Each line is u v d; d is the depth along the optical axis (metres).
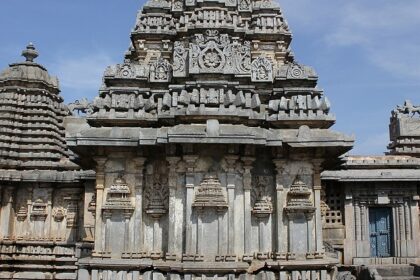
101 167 17.84
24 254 28.34
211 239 16.75
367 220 28.84
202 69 17.91
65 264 28.09
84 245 24.97
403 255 28.69
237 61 19.42
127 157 17.91
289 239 17.45
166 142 16.56
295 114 18.20
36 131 31.20
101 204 17.70
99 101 18.39
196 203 16.80
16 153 30.47
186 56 18.80
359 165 29.03
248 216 17.27
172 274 16.47
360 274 25.59
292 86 19.19
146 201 17.83
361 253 28.42
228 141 16.41
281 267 16.88
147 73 19.31
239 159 17.41
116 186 17.69
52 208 29.53
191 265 16.19
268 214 17.75
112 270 17.03
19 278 28.03
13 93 31.44
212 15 20.94
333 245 28.30
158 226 17.67
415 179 28.38
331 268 17.73
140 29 23.59
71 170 30.25
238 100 17.81
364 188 28.86
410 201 29.09
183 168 17.28
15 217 29.17
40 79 31.89
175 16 23.72
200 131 16.61
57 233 29.28
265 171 18.08
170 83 19.27
